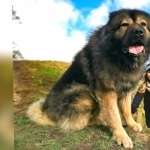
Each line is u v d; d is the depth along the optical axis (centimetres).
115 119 122
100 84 122
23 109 144
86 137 123
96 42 128
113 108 122
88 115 129
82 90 127
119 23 118
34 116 138
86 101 127
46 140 121
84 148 117
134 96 140
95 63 123
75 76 133
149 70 137
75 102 128
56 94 136
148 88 139
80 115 129
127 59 120
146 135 130
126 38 114
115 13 121
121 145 118
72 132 128
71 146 118
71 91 130
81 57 133
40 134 126
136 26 113
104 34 123
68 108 129
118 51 119
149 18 120
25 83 151
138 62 123
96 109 129
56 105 134
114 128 122
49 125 135
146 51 122
